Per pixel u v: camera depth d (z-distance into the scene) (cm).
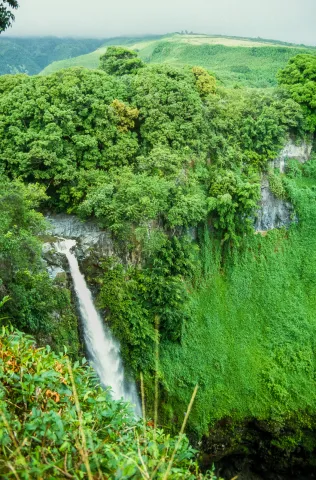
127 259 3081
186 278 3525
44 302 2311
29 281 2316
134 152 3469
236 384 3525
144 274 3092
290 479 3569
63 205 3272
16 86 3444
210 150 3872
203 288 3688
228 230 3759
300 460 3556
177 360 3247
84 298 2905
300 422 3544
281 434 3500
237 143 4050
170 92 3675
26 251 2386
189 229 3547
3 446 528
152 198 3081
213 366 3475
